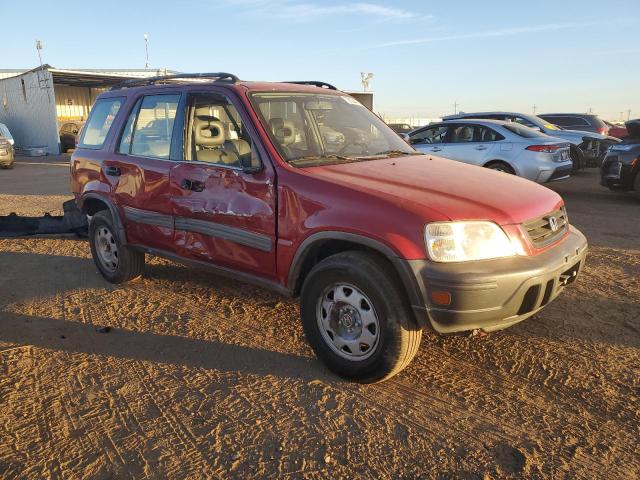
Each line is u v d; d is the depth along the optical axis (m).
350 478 2.62
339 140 4.28
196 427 3.04
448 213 3.10
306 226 3.46
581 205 9.85
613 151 10.25
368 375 3.35
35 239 7.41
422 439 2.91
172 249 4.54
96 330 4.33
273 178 3.66
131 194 4.84
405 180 3.56
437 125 11.18
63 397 3.36
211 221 4.11
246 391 3.40
